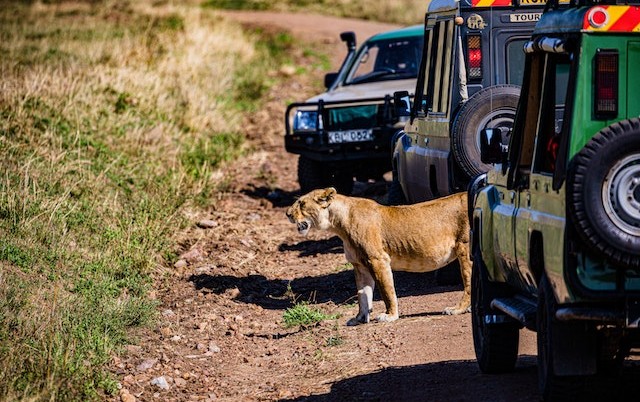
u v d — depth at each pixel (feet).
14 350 65.57
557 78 48.62
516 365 60.29
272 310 85.46
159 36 221.25
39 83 142.61
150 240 99.60
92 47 197.16
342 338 73.36
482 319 59.26
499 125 77.15
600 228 42.16
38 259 85.20
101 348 70.33
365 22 325.01
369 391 59.21
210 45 228.84
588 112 44.09
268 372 68.54
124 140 134.31
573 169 42.57
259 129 176.96
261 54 251.19
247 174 145.59
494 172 58.39
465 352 64.69
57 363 64.34
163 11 295.48
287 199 131.23
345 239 76.95
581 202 42.29
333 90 127.03
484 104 76.79
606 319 43.27
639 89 44.11
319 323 79.10
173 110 161.79
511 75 82.74
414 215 75.82
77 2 320.09
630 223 42.29
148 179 121.90
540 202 47.93
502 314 56.59
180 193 121.49
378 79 125.49
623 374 49.67
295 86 215.72
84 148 122.52
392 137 108.68
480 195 59.47
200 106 168.45
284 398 61.11
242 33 274.16
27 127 121.80
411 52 125.80
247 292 90.38
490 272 57.67
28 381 61.77
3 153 108.78
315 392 61.31
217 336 78.23
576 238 43.14
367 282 77.51
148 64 187.01
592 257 43.19
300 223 77.05
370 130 118.93
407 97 98.73
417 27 130.00
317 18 336.90
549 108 48.75
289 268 98.63
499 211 55.26
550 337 45.78
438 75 86.99
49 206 96.78
